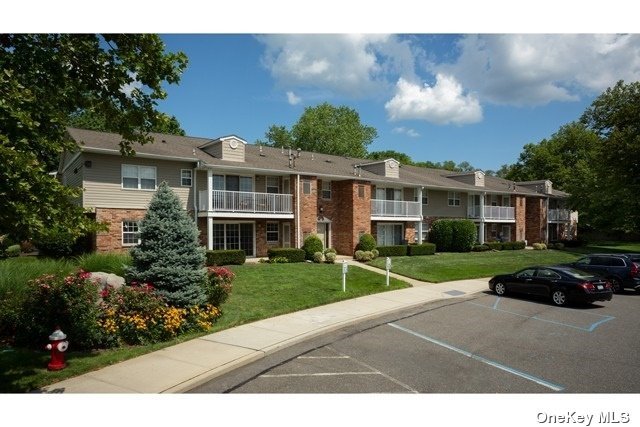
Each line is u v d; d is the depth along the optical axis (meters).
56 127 7.71
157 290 10.64
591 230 53.94
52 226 6.16
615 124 37.84
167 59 8.71
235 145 24.06
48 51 7.64
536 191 44.41
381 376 7.75
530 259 30.75
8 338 9.57
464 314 13.31
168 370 7.82
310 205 26.05
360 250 26.84
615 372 8.05
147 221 11.31
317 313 12.87
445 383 7.43
